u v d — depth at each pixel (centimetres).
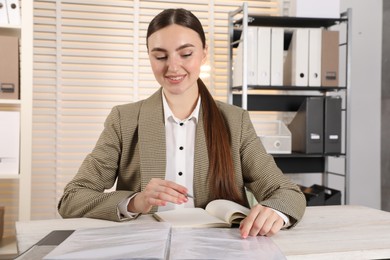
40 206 306
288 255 86
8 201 291
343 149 341
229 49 312
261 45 287
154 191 111
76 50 312
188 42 125
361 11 342
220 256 79
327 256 88
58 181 308
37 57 305
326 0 296
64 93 311
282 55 290
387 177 341
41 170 306
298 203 116
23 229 107
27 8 238
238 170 140
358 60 343
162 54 127
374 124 347
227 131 143
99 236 91
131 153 143
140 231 94
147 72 322
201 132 139
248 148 142
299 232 106
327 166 328
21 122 238
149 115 141
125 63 319
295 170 324
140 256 74
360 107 345
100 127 316
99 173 138
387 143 341
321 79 294
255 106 314
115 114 145
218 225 109
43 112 306
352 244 96
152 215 125
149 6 320
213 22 330
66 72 310
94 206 120
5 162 237
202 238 94
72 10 308
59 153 309
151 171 137
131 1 318
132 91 320
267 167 137
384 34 343
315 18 291
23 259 78
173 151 143
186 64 127
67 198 127
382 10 345
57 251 79
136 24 318
